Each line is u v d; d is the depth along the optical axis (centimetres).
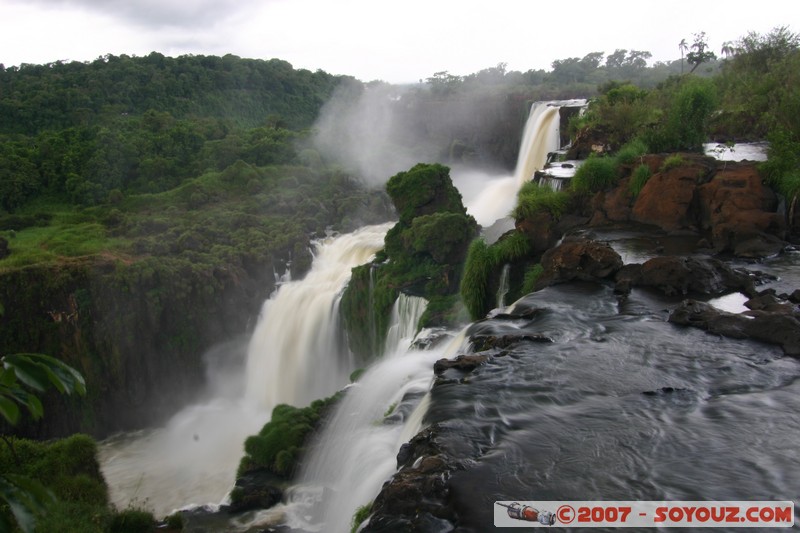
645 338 1562
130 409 4988
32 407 504
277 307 5025
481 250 2678
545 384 1335
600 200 2795
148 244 5569
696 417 1179
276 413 2827
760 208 2344
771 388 1283
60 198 7425
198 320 5106
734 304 1767
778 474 998
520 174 6116
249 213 6462
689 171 2561
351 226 6138
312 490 2377
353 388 2691
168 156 7819
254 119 11212
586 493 959
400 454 1146
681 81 4669
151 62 11675
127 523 2119
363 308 4203
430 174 4256
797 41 4497
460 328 2997
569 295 1934
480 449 1087
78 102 10031
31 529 459
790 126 2922
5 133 9438
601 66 12281
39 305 4903
